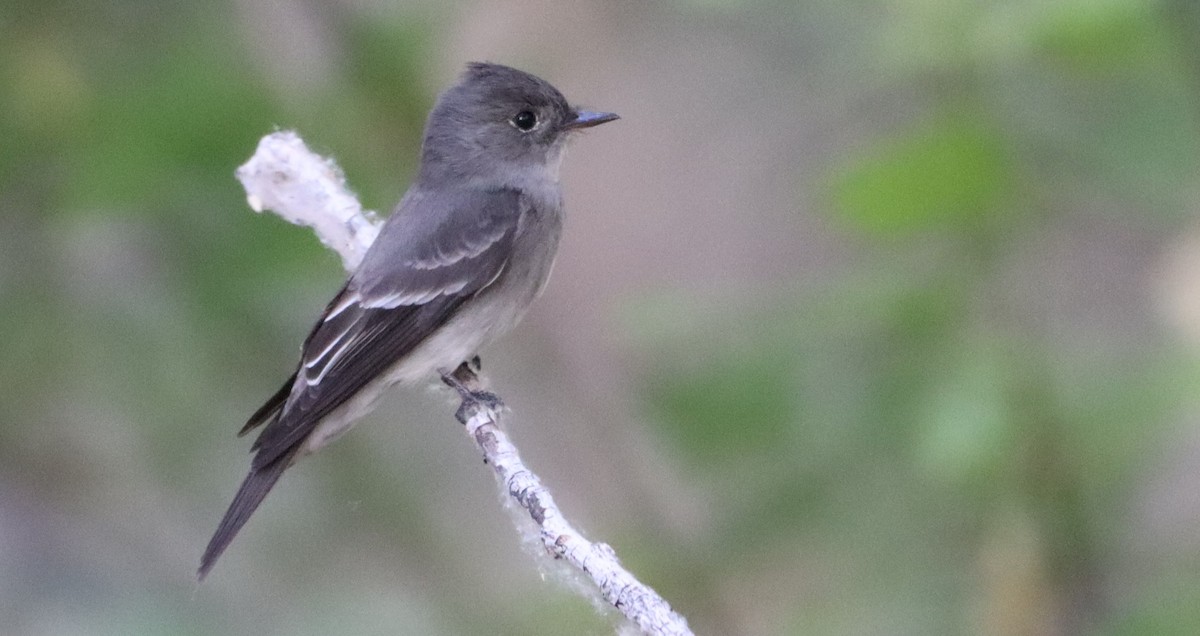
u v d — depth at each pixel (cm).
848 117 874
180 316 1009
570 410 1123
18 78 934
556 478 1095
